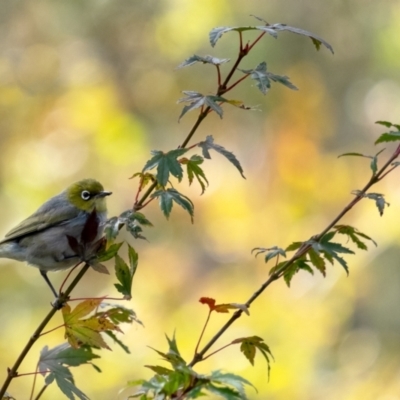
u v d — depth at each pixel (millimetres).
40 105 17984
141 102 18359
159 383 4059
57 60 18469
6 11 18672
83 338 4832
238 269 16266
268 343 14203
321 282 15656
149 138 18047
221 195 16922
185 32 17828
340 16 18234
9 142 17766
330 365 15188
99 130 17422
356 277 15875
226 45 17594
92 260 4945
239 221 16672
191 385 4055
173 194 4750
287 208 16781
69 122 17688
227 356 13820
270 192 17125
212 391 3969
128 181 17094
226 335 14273
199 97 4805
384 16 18328
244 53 4840
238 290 15508
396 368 15828
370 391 15328
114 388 13742
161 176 4715
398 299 16328
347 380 15211
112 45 18625
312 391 14328
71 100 17922
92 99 17812
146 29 18484
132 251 4918
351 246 16094
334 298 15641
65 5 18609
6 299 15930
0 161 17547
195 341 14227
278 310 14820
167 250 16672
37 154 17406
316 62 18250
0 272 16172
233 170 17406
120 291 4895
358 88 18453
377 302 16406
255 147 17828
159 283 16125
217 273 16266
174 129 18219
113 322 5000
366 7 18359
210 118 18000
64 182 17125
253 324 14500
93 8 18625
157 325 15109
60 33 18641
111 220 4758
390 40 18094
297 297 15391
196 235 16906
